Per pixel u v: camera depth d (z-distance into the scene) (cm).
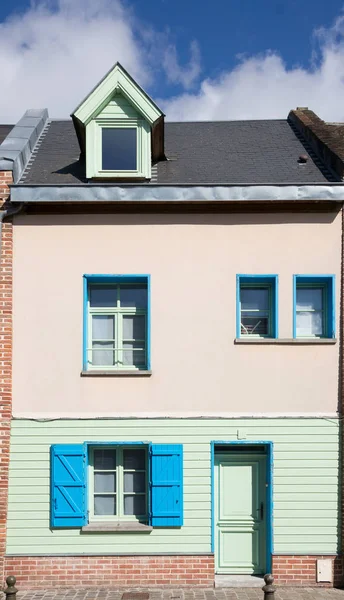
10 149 968
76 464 862
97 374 878
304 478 875
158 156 1027
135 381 881
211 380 882
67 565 856
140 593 830
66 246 899
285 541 866
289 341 884
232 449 898
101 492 896
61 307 892
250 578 874
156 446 866
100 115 934
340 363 888
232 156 1066
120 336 914
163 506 859
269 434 879
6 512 859
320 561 858
